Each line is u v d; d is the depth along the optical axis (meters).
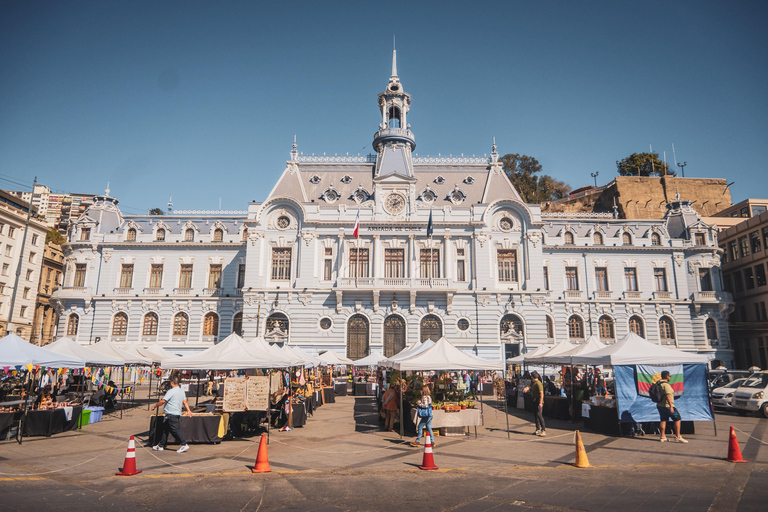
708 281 57.53
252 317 50.44
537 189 86.69
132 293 56.88
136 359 30.34
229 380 20.83
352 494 13.10
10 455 17.77
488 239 52.00
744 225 64.25
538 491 13.37
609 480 14.51
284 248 52.44
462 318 50.34
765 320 60.00
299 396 28.39
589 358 24.17
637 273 57.59
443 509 11.85
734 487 13.55
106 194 61.09
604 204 85.69
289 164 56.22
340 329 49.97
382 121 59.19
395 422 25.02
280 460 17.33
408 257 51.44
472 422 22.75
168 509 11.73
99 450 18.78
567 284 57.41
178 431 18.58
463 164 57.38
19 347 21.52
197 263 57.62
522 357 36.22
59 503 12.08
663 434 20.77
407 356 24.41
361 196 53.53
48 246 73.12
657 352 22.83
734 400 30.09
